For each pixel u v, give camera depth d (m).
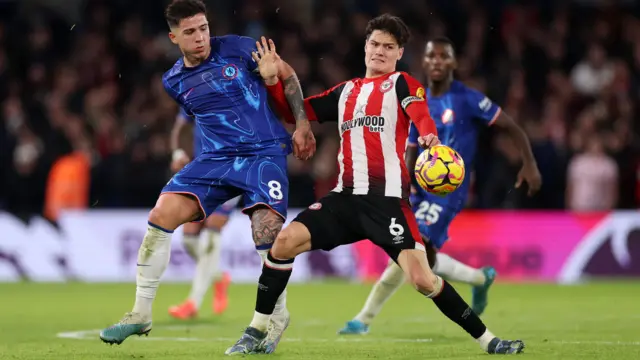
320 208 23.45
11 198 62.72
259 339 24.00
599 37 71.56
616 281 54.97
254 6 72.00
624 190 60.44
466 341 28.09
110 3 75.75
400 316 36.66
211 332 31.59
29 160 62.53
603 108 62.81
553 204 59.94
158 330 32.31
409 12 71.50
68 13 82.12
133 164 61.09
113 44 72.56
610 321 34.09
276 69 24.47
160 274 24.34
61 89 68.06
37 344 27.75
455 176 22.41
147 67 68.94
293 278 57.69
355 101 23.81
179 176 24.53
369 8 76.25
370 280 57.03
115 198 61.16
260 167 24.33
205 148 24.89
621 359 22.89
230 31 70.00
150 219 24.11
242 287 52.06
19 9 80.19
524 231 56.09
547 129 62.22
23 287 53.22
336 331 31.59
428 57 31.06
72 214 58.94
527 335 29.39
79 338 29.62
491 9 76.62
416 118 22.97
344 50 68.44
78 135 62.91
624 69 67.88
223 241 56.69
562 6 76.94
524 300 43.50
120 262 58.38
